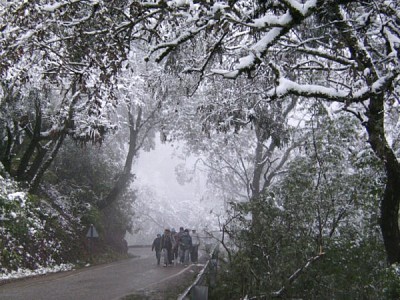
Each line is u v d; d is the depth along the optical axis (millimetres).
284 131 14859
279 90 7910
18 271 14531
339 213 11711
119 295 11031
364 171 11672
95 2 7195
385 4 8062
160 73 12438
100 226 25688
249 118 13422
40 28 7391
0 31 7324
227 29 7422
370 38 10062
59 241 19484
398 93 10008
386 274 8781
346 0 7574
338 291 10578
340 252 10617
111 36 7477
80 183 27516
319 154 12172
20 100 18297
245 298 10227
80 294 10969
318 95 7910
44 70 8625
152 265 20047
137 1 7094
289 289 10422
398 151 11344
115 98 8398
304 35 10211
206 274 12070
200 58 9875
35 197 19750
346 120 12078
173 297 11070
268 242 11148
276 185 13195
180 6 7195
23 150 24891
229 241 12820
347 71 10578
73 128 18969
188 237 20688
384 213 9141
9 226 15250
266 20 6992
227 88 13531
